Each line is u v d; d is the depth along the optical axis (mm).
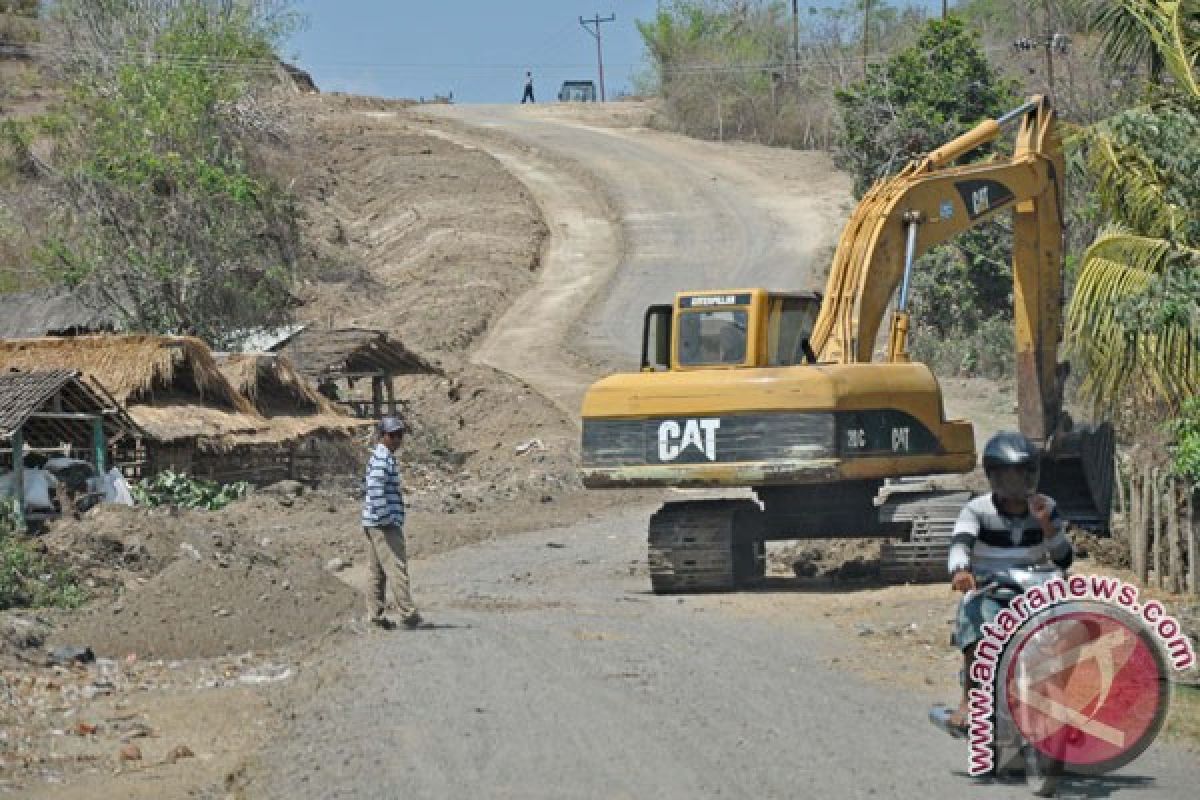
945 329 101375
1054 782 15375
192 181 95562
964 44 104062
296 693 22562
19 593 33281
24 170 120625
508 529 52938
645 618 30344
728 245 148000
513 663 23984
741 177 173500
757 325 35344
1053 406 39031
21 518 42312
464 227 152250
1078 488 38188
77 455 54125
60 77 130500
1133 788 15875
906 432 35031
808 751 17547
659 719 19375
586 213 162875
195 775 17609
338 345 82375
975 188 38188
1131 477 32219
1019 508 16234
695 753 17484
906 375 35219
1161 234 36500
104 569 36719
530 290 138000
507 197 164250
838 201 160375
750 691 21328
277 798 16203
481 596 35531
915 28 151875
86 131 100625
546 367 111000
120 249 94500
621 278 140250
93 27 109500
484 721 19562
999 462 16062
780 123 196875
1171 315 32500
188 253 94062
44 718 21141
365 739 18828
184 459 60375
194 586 29484
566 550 47250
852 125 106625
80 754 18984
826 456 33812
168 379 61812
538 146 191125
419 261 143750
